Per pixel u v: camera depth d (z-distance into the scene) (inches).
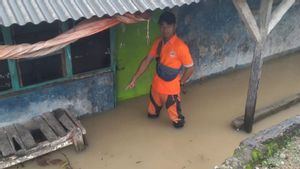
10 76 213.5
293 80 308.7
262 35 215.5
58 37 184.1
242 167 188.1
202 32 280.1
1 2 160.7
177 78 228.1
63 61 227.6
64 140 214.4
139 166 214.1
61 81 231.3
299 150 206.7
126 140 234.5
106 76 248.2
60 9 164.6
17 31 202.2
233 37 301.7
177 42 218.2
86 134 238.2
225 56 306.0
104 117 255.3
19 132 215.6
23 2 163.6
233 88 295.0
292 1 214.5
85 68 238.8
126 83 265.3
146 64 233.1
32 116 230.4
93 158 219.0
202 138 238.1
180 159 220.1
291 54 354.0
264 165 194.4
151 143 232.7
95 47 235.5
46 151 210.5
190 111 264.8
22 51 177.9
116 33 239.8
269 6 206.2
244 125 243.4
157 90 234.7
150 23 251.1
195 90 291.0
